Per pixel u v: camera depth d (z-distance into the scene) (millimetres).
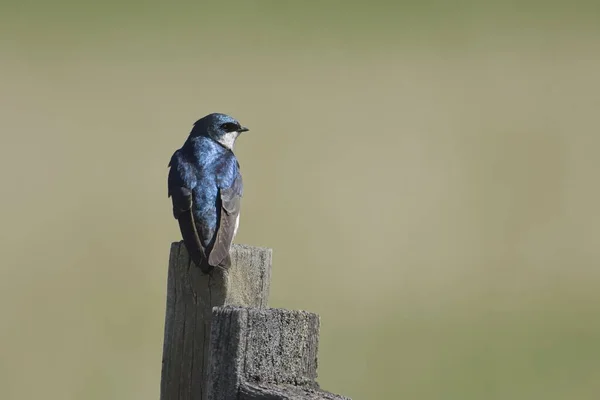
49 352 12469
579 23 31156
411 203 18656
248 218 17250
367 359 13305
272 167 19703
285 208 17859
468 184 19672
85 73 25250
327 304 15055
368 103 23703
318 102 23750
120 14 31562
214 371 4879
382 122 22547
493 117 23172
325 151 20766
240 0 34188
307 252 16484
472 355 13695
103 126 21344
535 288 16094
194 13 32062
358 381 12672
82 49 27516
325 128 22188
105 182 18484
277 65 26469
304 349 4965
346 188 18953
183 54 27484
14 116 21766
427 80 25484
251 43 28844
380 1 33656
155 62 26609
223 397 4832
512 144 21953
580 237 17984
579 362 13633
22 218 16766
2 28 29203
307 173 19516
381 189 19188
